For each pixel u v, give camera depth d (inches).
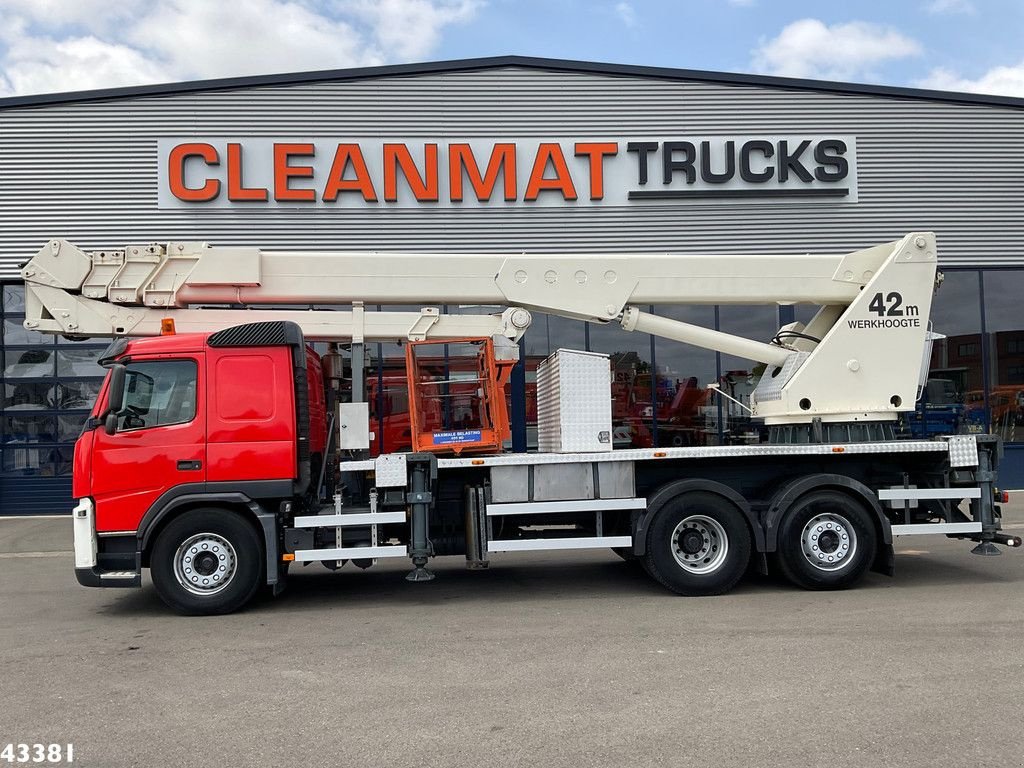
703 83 598.2
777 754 153.6
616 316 323.3
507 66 587.8
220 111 573.3
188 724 174.9
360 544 296.8
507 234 585.9
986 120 612.1
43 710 185.0
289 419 283.1
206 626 265.4
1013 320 611.8
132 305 307.0
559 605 289.0
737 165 600.4
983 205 611.5
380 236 579.5
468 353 316.8
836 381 318.0
